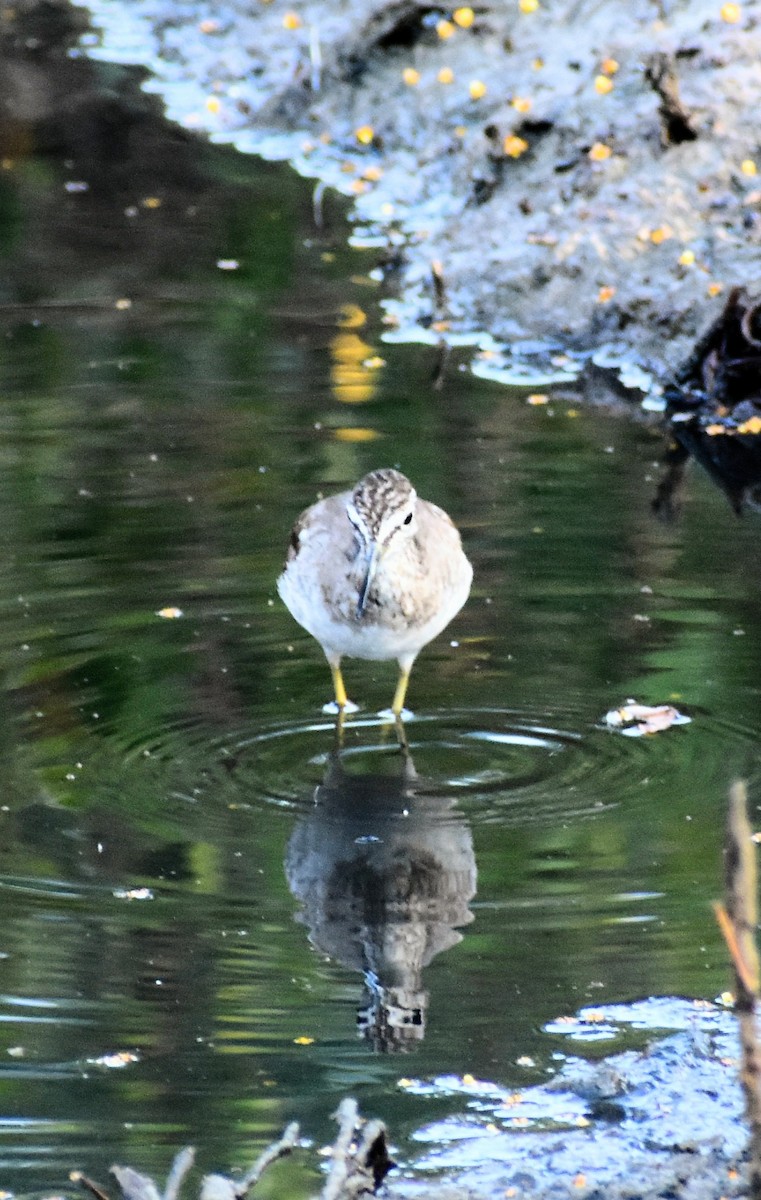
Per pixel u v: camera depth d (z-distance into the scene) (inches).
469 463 589.6
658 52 731.4
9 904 385.1
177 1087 326.0
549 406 638.5
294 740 456.8
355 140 842.2
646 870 394.3
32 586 517.3
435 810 422.6
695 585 515.5
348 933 374.0
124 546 538.3
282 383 648.4
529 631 499.2
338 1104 321.1
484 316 706.8
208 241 765.3
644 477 583.8
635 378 663.1
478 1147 309.1
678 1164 301.1
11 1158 307.0
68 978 359.6
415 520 460.8
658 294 685.9
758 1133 261.3
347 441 602.2
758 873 383.2
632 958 362.3
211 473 580.4
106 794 430.0
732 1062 328.5
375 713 470.3
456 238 751.7
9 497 566.3
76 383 644.7
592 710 463.5
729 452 603.2
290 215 788.0
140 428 612.1
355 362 666.8
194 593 515.8
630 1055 331.9
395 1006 347.9
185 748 451.8
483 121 808.3
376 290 726.5
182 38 940.6
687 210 716.0
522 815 418.3
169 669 484.1
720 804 418.9
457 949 368.5
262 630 503.2
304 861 401.4
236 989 356.2
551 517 555.2
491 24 842.2
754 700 462.6
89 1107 320.8
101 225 780.0
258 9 932.6
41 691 472.4
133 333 684.7
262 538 541.0
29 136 860.0
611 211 727.1
